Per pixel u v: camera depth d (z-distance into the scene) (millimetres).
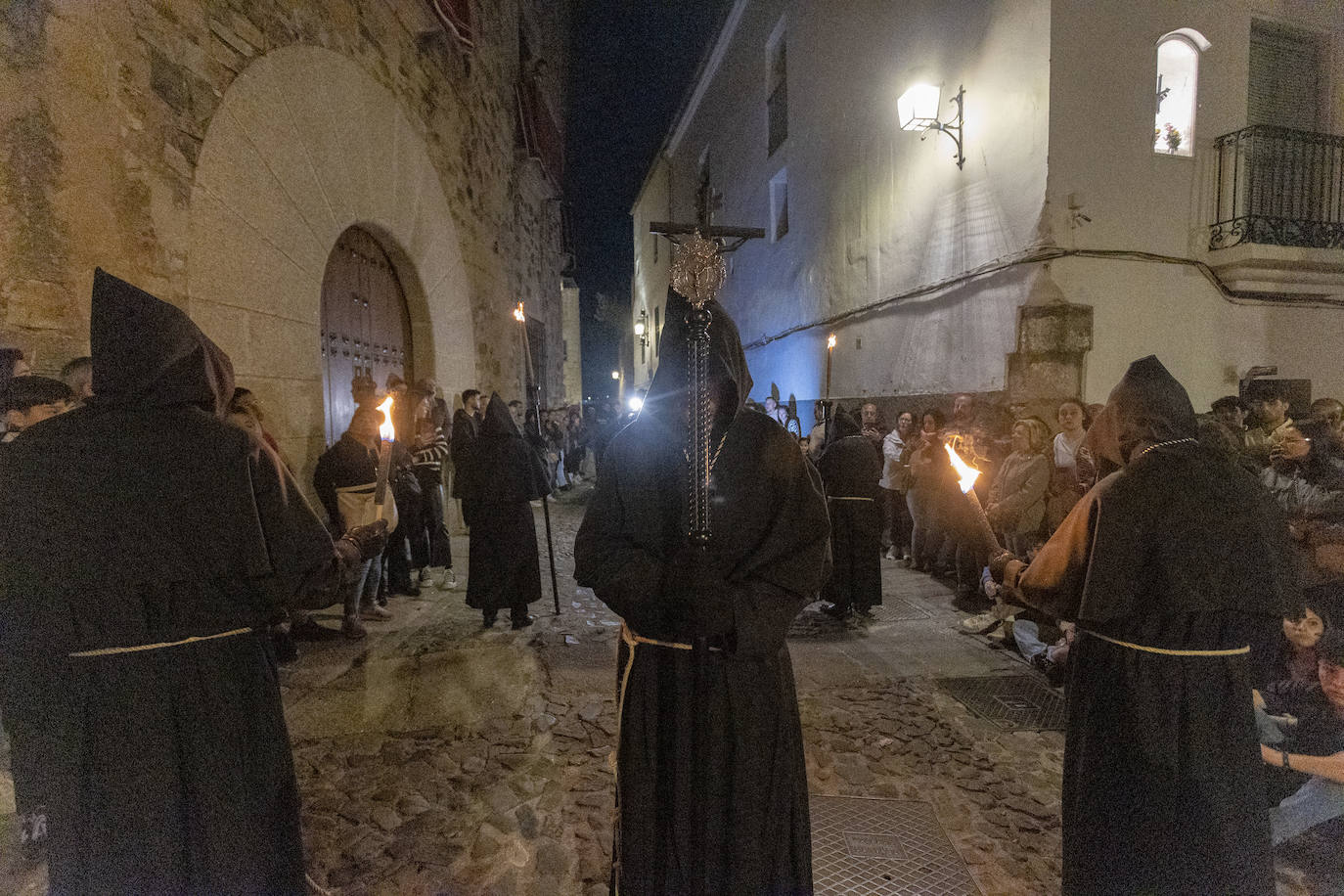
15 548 1512
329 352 6258
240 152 4805
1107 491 1819
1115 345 6355
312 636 4949
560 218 17594
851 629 5277
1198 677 1709
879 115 9023
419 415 6660
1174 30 6367
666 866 1710
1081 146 6156
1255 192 6652
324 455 4914
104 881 1503
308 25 5680
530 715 3750
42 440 1561
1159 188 6418
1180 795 1686
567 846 2658
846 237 10156
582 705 3871
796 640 5039
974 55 7020
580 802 2947
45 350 3379
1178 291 6512
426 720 3688
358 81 6359
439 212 8273
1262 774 1704
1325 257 6504
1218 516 1708
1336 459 3545
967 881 2477
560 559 7996
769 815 1658
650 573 1637
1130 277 6359
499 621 5422
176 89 4258
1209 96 6543
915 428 7543
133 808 1515
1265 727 2670
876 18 9016
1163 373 1894
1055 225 6129
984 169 6922
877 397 9227
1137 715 1739
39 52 3383
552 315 16188
